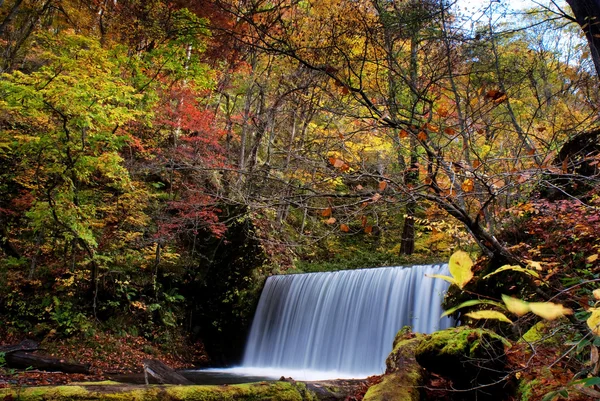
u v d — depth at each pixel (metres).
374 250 16.11
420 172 2.98
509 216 5.62
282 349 11.91
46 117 9.82
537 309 0.71
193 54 11.43
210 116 11.62
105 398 3.87
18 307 10.62
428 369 3.64
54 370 8.77
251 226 13.45
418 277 9.77
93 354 10.42
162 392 4.10
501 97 3.13
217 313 13.29
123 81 10.22
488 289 5.88
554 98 6.43
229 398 4.33
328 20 4.98
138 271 12.74
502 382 3.28
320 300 11.75
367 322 10.40
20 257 11.37
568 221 4.34
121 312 11.98
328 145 4.10
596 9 3.75
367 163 3.54
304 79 4.88
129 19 11.73
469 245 7.02
